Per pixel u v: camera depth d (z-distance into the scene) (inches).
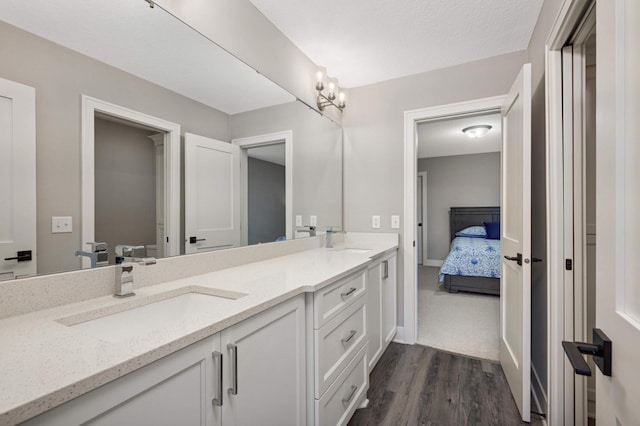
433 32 82.2
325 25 80.3
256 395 39.9
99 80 45.3
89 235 43.3
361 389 68.8
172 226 56.0
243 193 72.4
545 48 65.1
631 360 19.9
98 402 23.4
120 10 48.0
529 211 64.4
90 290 41.6
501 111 87.4
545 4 68.0
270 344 42.6
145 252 50.8
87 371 22.9
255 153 76.0
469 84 96.5
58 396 20.7
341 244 109.0
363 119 111.9
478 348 100.0
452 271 166.7
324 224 104.0
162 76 54.4
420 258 260.8
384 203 108.6
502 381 80.5
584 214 59.5
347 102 114.3
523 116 64.6
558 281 60.4
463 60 95.9
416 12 74.5
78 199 42.4
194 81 60.3
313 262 71.4
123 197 48.0
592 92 65.0
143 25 51.1
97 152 44.9
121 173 47.9
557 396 60.1
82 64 43.3
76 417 22.1
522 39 84.7
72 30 42.2
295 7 73.9
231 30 67.7
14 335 29.7
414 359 93.0
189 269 56.3
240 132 71.5
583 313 59.2
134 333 40.9
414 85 104.1
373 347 82.8
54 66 40.3
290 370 47.0
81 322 36.1
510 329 77.5
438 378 82.2
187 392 30.7
